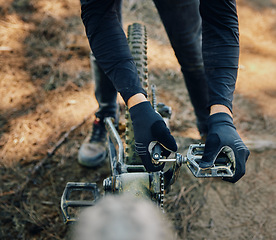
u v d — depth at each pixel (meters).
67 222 1.21
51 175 2.00
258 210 1.89
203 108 1.94
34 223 1.75
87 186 1.29
